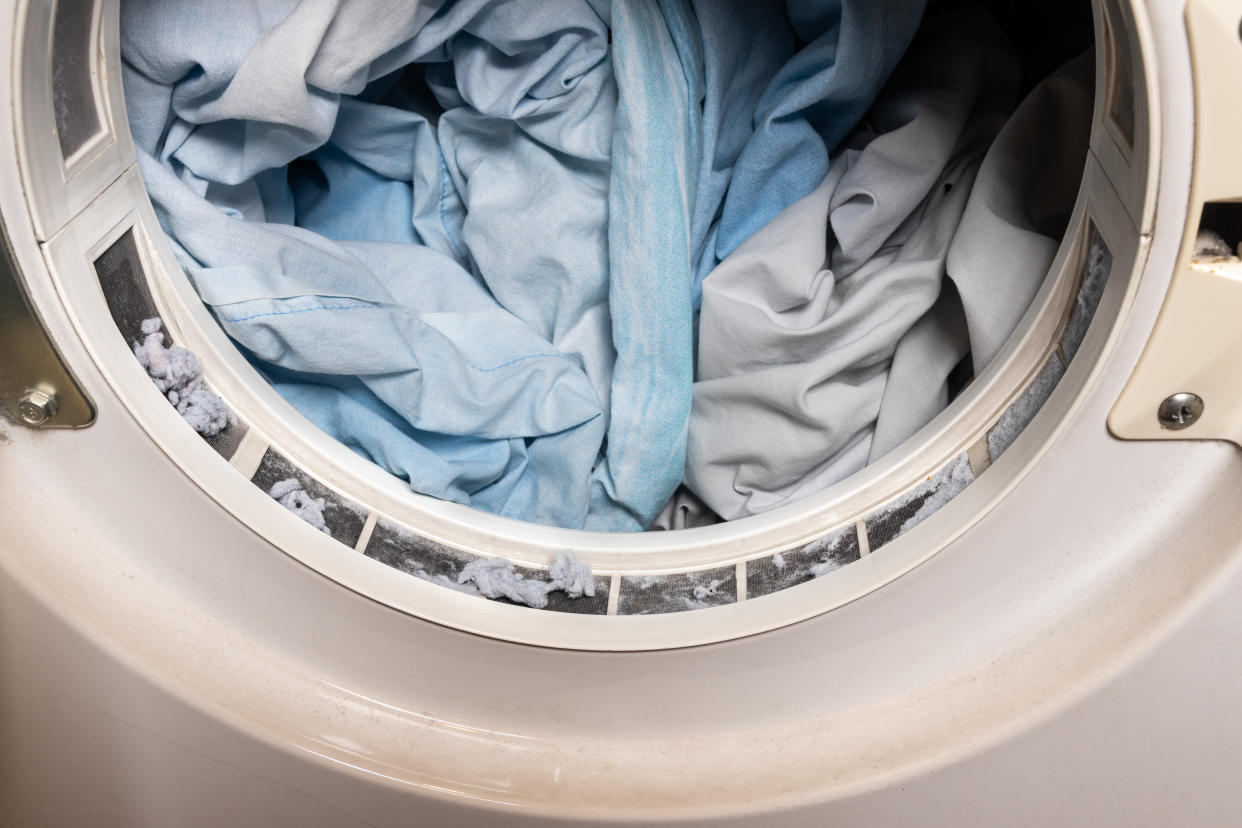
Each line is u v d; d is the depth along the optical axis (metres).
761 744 0.64
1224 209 0.46
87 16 0.51
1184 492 0.56
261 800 0.67
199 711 0.62
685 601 0.65
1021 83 0.77
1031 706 0.59
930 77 0.76
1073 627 0.59
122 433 0.56
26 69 0.46
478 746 0.65
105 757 0.66
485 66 0.71
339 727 0.65
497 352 0.73
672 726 0.65
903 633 0.61
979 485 0.58
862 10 0.65
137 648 0.61
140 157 0.60
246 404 0.63
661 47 0.66
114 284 0.55
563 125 0.69
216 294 0.61
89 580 0.60
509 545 0.68
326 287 0.67
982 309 0.63
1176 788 0.62
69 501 0.59
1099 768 0.62
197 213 0.61
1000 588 0.59
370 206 0.81
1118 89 0.48
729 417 0.74
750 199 0.75
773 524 0.67
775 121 0.71
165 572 0.62
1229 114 0.43
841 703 0.63
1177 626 0.56
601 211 0.70
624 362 0.71
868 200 0.69
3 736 0.66
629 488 0.74
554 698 0.65
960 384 0.75
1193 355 0.49
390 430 0.69
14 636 0.61
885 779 0.61
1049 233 0.70
